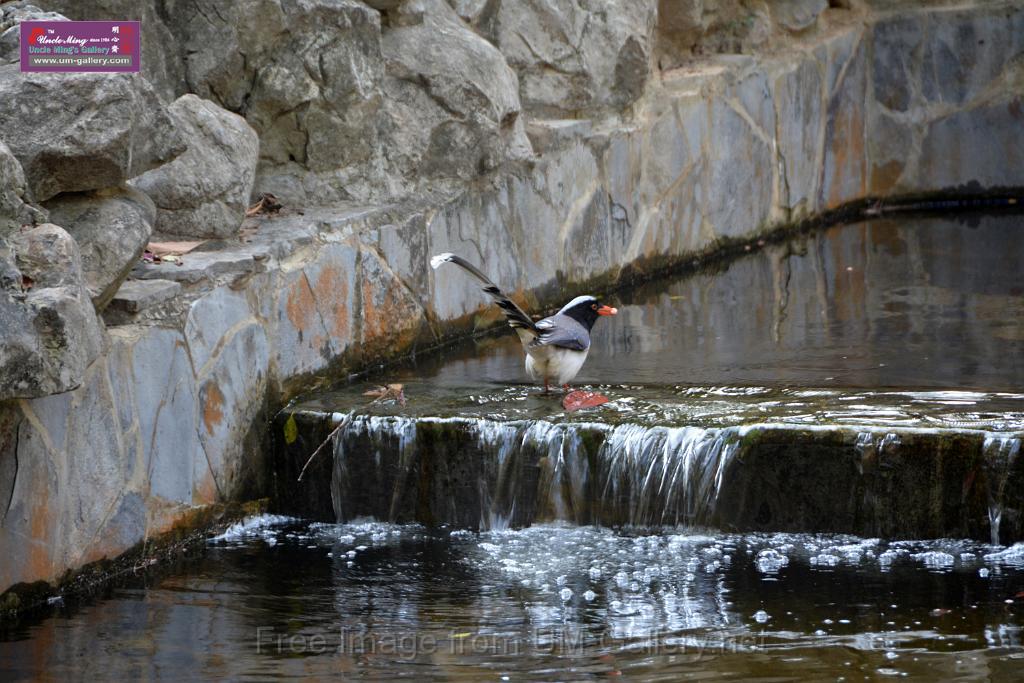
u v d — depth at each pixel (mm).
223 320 11656
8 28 10508
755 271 18828
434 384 13078
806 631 8750
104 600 9812
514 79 16156
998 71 22719
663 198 18906
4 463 9195
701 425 11000
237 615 9453
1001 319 15125
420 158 14812
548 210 16734
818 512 10734
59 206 10398
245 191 12758
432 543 11125
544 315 16719
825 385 12391
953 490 10375
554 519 11375
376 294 13867
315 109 13984
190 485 11219
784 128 21219
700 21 20062
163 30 13547
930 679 7859
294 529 11719
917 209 23406
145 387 10680
